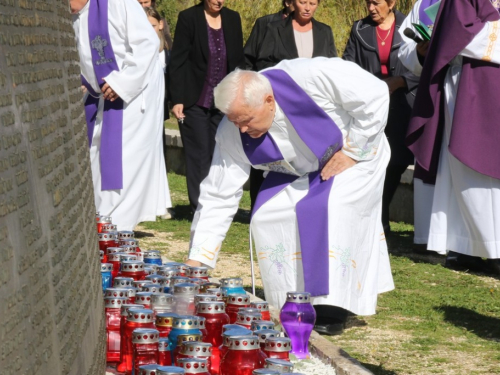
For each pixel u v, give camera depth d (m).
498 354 5.79
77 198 2.89
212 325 3.65
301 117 5.52
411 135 8.79
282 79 5.48
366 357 5.59
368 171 5.70
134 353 3.36
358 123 5.59
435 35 8.44
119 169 8.80
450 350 5.86
